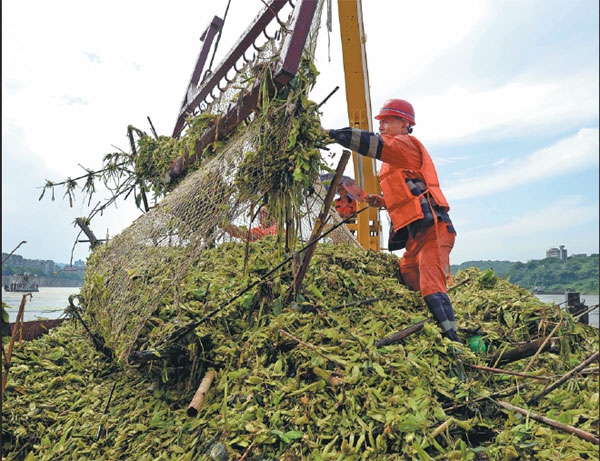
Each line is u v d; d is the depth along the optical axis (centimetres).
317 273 311
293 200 246
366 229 638
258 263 308
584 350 294
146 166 459
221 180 255
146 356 223
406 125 315
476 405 200
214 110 354
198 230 242
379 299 294
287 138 235
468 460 166
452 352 238
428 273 280
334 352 220
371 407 185
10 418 228
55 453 208
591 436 155
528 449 168
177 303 234
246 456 177
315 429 185
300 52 222
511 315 312
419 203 283
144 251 276
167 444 198
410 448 168
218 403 209
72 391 267
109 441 213
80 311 335
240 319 260
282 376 216
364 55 630
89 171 430
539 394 199
